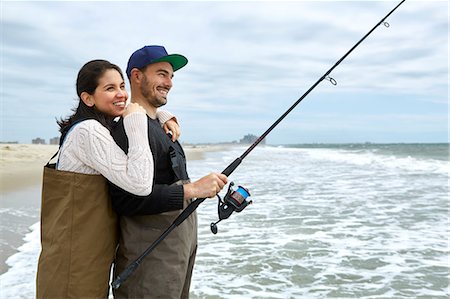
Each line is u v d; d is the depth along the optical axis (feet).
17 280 11.43
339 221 19.38
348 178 37.78
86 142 5.61
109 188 5.86
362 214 20.99
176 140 6.90
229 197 6.81
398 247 15.12
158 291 6.12
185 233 6.45
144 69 6.57
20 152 64.44
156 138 6.29
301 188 30.94
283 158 78.13
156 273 6.11
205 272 12.55
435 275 12.29
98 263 5.76
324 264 13.29
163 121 7.00
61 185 5.69
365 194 27.58
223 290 11.14
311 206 23.26
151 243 6.11
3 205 22.04
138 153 5.58
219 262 13.46
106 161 5.53
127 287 6.17
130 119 5.75
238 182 35.14
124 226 6.07
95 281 5.73
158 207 5.87
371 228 18.04
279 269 12.84
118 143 5.80
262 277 12.17
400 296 10.77
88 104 6.10
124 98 6.22
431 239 16.16
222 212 6.81
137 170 5.53
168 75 6.71
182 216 6.16
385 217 20.25
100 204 5.76
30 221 18.29
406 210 21.94
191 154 99.55
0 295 10.40
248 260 13.66
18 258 13.30
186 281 7.07
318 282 11.78
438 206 22.98
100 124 5.78
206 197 6.22
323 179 37.19
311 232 17.31
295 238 16.40
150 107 6.70
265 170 48.26
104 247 5.83
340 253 14.43
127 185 5.55
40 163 48.49
